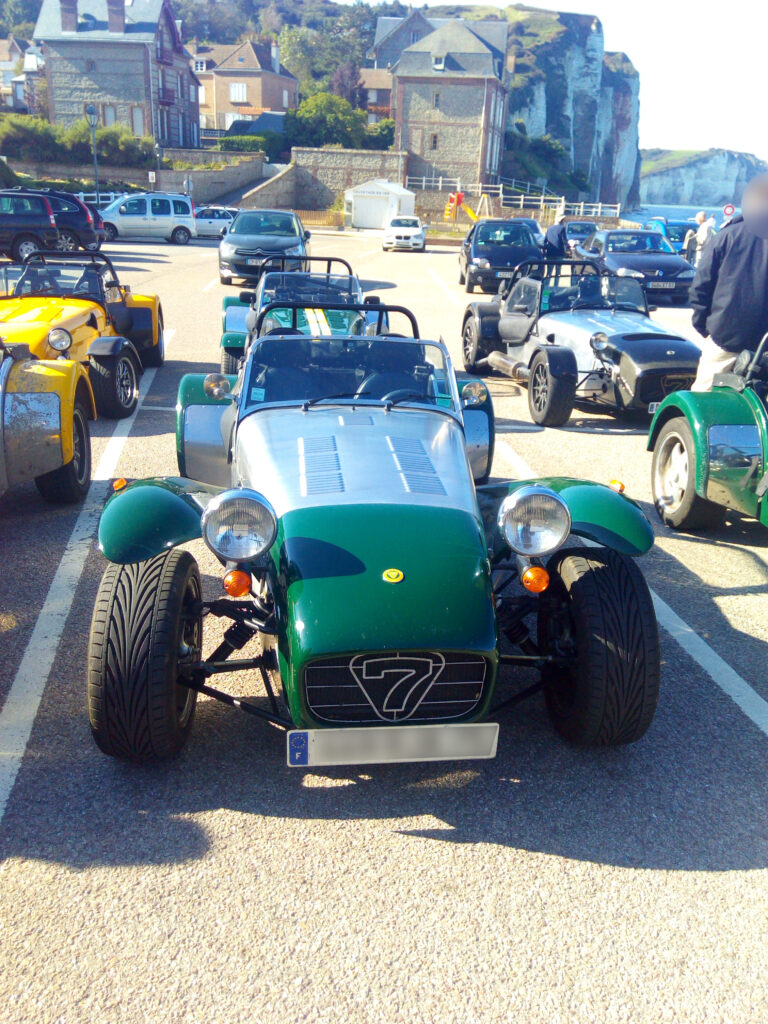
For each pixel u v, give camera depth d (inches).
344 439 161.3
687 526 255.6
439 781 142.0
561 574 147.0
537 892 119.6
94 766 142.3
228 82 3823.8
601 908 117.3
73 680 167.5
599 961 109.0
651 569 230.5
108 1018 99.2
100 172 2263.8
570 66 6250.0
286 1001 102.0
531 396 377.4
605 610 138.6
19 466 233.8
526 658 142.6
